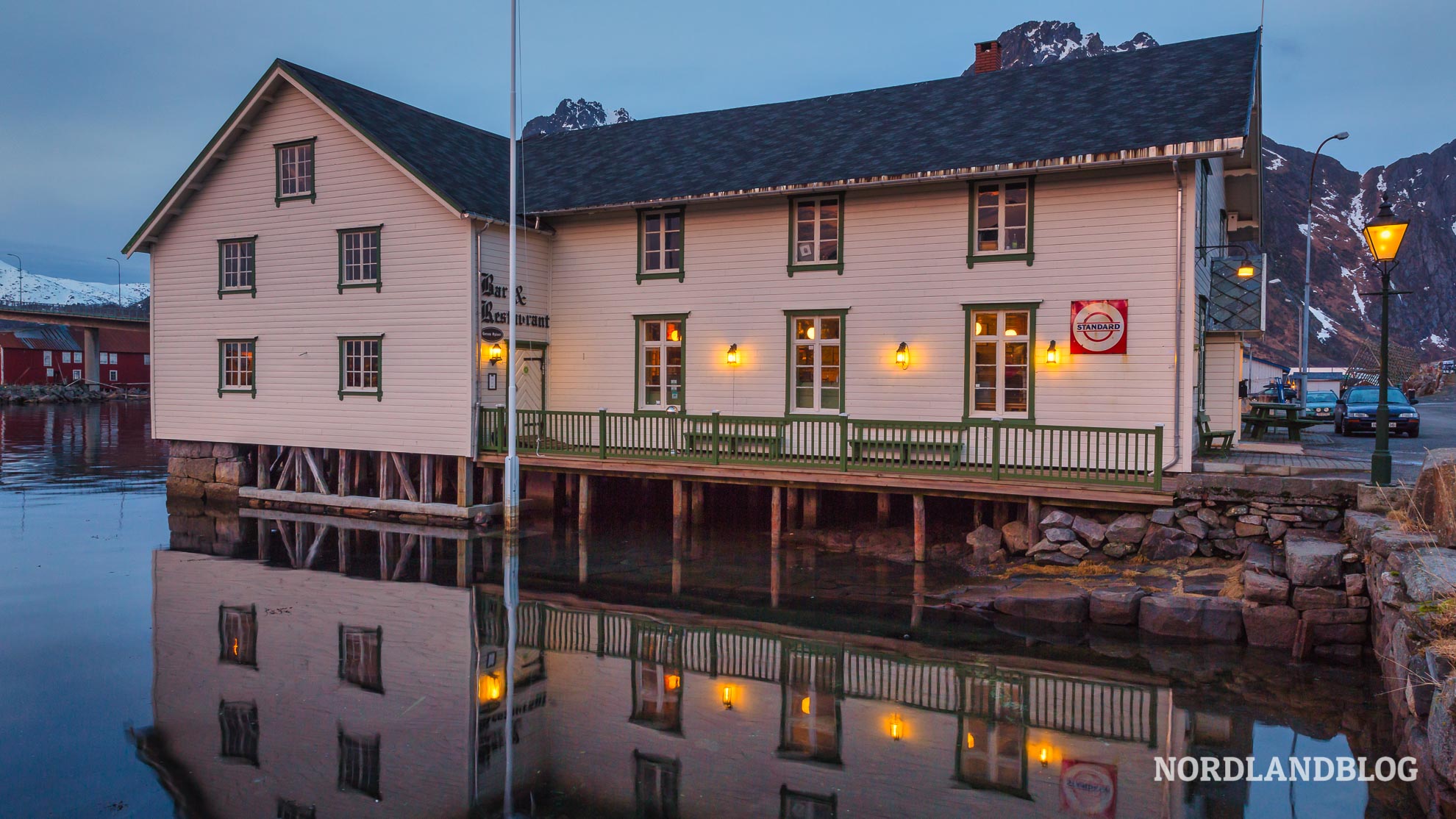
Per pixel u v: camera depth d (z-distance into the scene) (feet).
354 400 64.64
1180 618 35.04
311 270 65.98
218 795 22.95
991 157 50.14
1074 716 27.81
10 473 91.04
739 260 58.34
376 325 63.41
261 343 68.64
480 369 60.18
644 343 61.77
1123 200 47.91
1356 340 635.66
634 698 30.04
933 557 48.14
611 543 54.70
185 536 58.65
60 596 43.47
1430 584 23.41
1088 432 43.91
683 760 25.09
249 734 26.99
